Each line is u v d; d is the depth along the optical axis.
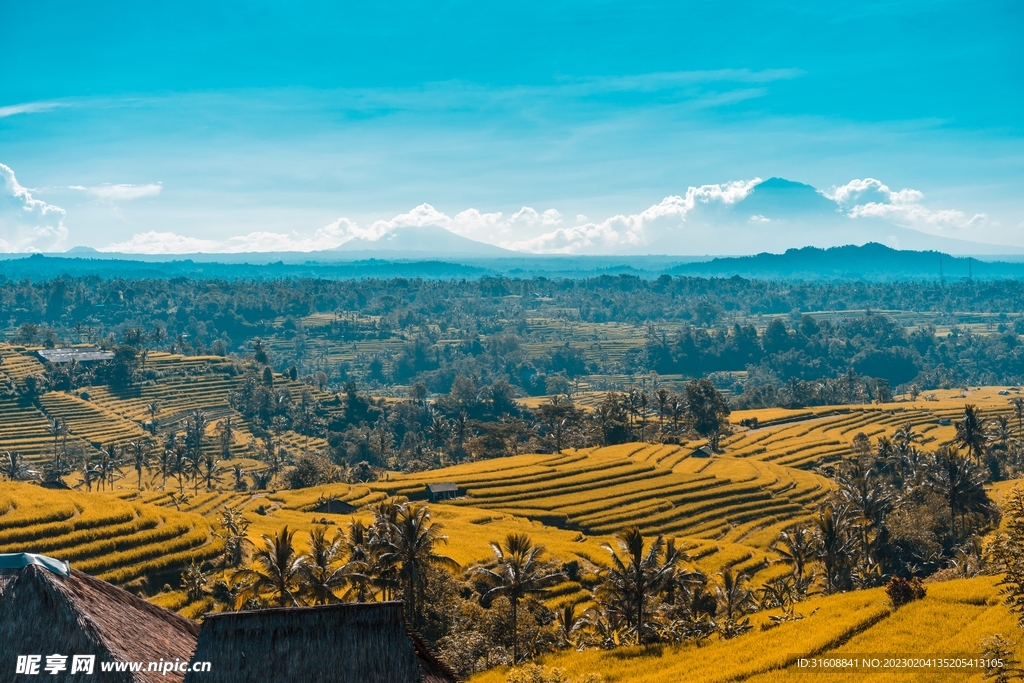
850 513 96.12
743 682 53.06
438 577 75.19
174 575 87.88
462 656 61.59
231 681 25.64
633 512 132.62
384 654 26.97
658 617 70.69
